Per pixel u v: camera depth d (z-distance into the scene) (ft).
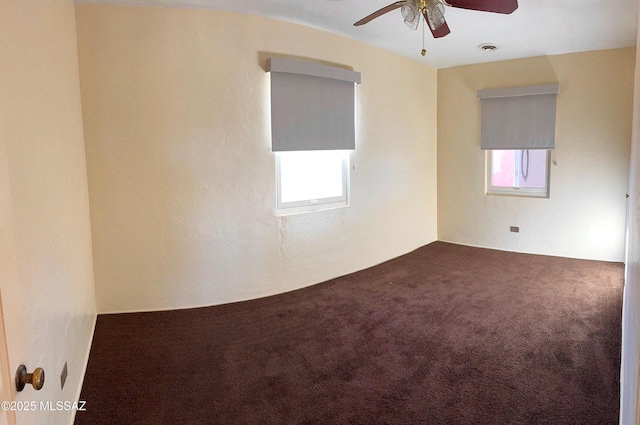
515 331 10.19
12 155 4.78
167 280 11.71
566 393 7.59
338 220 14.69
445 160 19.38
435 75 19.03
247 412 7.22
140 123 11.06
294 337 10.09
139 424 6.91
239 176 12.18
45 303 5.76
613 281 13.83
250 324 10.86
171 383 8.13
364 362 8.87
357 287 13.70
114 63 10.77
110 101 10.82
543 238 17.44
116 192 11.09
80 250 9.09
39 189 5.85
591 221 16.47
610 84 15.58
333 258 14.64
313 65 12.82
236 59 11.77
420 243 18.90
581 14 11.85
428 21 8.90
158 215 11.44
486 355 9.04
